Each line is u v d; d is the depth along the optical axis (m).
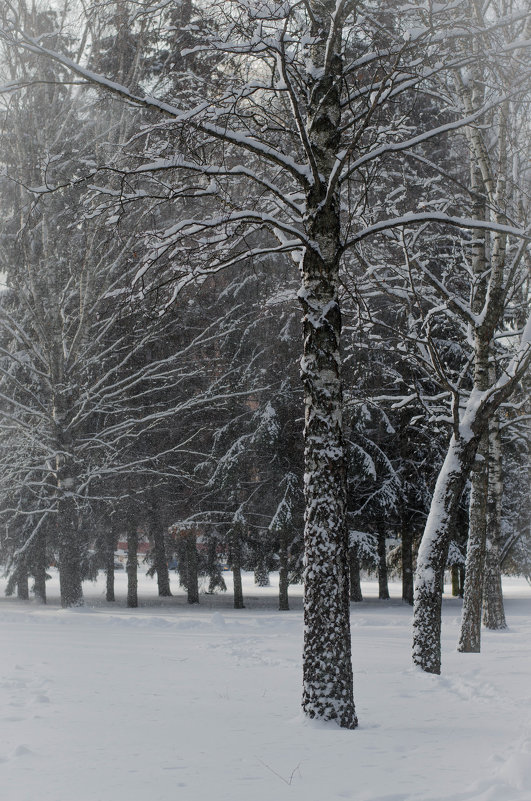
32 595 40.19
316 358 8.85
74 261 25.58
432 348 12.30
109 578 36.34
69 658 12.90
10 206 23.34
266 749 6.73
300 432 30.75
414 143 9.54
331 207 9.16
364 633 19.67
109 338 28.77
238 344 30.55
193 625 21.08
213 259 11.33
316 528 8.52
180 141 10.12
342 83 9.63
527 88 10.79
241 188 13.55
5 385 30.59
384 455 30.91
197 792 5.29
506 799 4.95
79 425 26.78
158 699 9.15
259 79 10.98
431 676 11.53
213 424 32.09
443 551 12.39
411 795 5.20
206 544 36.75
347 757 6.46
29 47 9.33
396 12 10.13
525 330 12.91
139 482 31.66
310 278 9.05
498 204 13.83
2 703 8.55
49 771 5.79
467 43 11.52
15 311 30.50
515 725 7.97
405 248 12.57
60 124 22.75
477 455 15.34
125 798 5.09
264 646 15.83
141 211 17.95
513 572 41.41
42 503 32.97
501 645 17.03
